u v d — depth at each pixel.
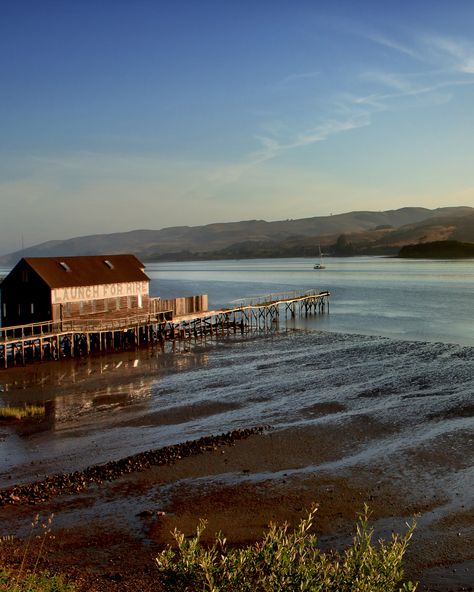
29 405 36.25
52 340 51.25
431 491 22.45
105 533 19.30
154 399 37.38
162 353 54.19
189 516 20.61
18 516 20.55
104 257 61.66
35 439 29.59
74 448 28.12
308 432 29.73
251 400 36.59
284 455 26.53
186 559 10.42
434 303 91.75
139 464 25.41
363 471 24.56
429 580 16.47
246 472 24.61
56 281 53.88
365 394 37.25
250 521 20.22
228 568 10.34
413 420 31.41
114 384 41.78
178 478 24.00
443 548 18.22
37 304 54.16
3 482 23.94
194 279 191.38
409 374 42.53
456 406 33.81
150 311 62.16
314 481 23.59
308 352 53.19
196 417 33.12
